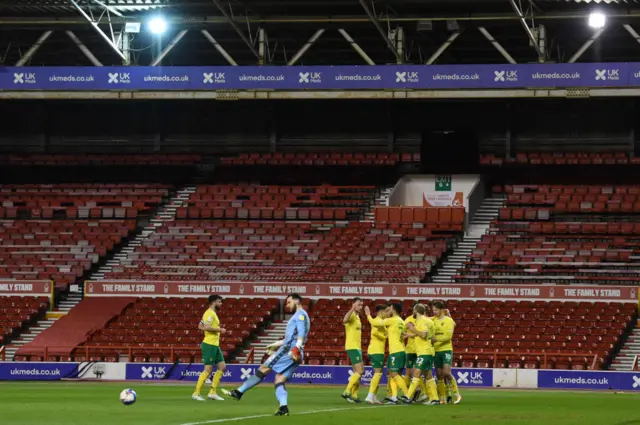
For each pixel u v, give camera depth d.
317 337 57.88
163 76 67.81
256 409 29.53
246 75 67.50
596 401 36.28
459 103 77.62
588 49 73.81
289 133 80.62
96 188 79.06
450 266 67.81
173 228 74.31
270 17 65.50
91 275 69.38
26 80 68.75
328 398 36.88
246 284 63.25
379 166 77.69
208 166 80.88
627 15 62.97
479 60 77.25
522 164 75.81
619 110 76.38
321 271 67.38
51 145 82.50
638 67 63.72
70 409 29.34
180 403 32.41
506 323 58.06
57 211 76.81
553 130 77.12
